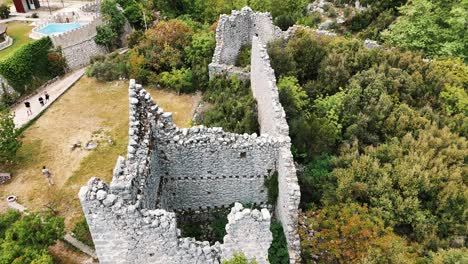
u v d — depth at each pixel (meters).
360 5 59.88
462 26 36.72
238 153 19.97
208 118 29.03
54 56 44.34
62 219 20.66
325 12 60.06
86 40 48.16
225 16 33.47
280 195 20.28
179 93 35.28
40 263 18.11
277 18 45.50
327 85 30.12
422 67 31.89
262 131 26.20
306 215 20.75
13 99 38.72
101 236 14.42
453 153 24.53
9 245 18.67
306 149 24.67
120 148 30.19
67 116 34.12
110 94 36.91
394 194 21.81
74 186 26.62
